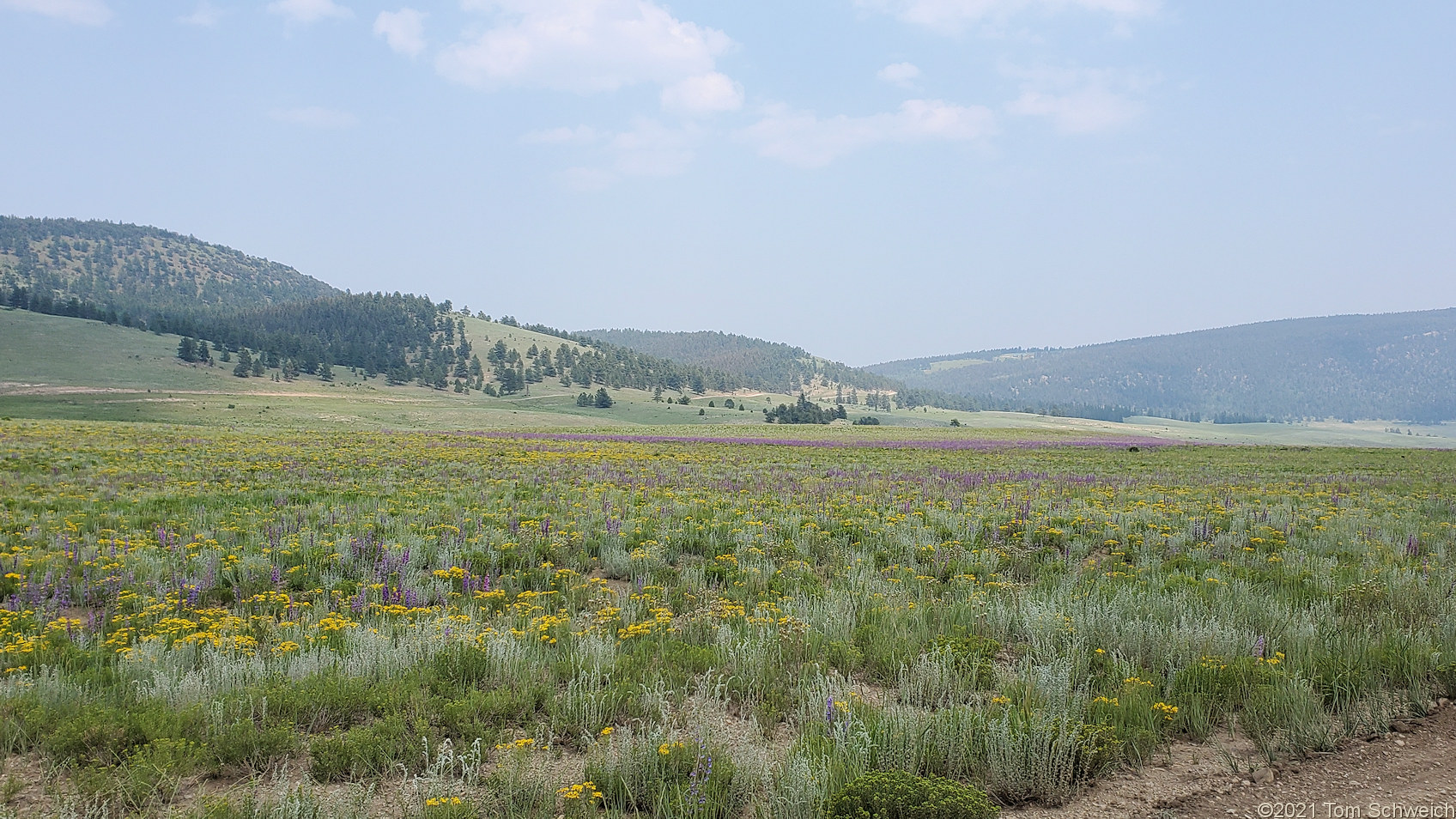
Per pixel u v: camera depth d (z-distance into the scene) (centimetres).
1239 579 980
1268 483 2700
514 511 1677
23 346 17475
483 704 555
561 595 955
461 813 407
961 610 845
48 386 14100
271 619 808
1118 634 739
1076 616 771
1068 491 2308
